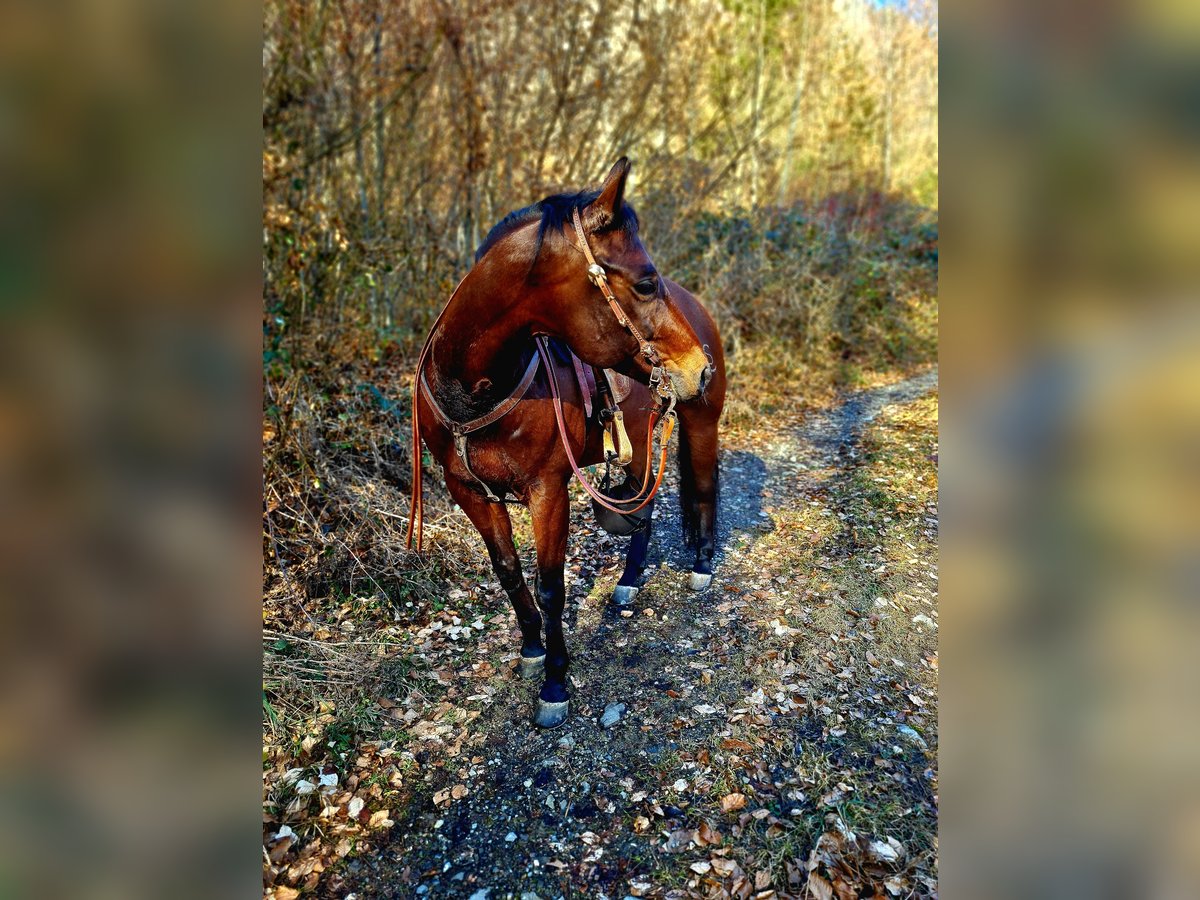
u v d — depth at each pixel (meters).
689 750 2.18
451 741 2.28
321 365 4.12
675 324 1.75
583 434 2.22
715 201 8.20
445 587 3.15
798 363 6.39
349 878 1.83
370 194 5.64
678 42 7.12
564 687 2.36
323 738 2.26
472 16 5.12
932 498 3.86
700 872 1.78
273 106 4.29
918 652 2.57
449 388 1.95
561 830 1.94
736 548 3.47
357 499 3.43
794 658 2.58
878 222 9.78
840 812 1.89
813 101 10.02
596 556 3.45
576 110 6.54
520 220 1.79
